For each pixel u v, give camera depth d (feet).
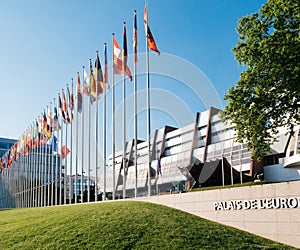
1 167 284.82
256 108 64.08
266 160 186.80
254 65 66.28
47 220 70.95
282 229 51.31
